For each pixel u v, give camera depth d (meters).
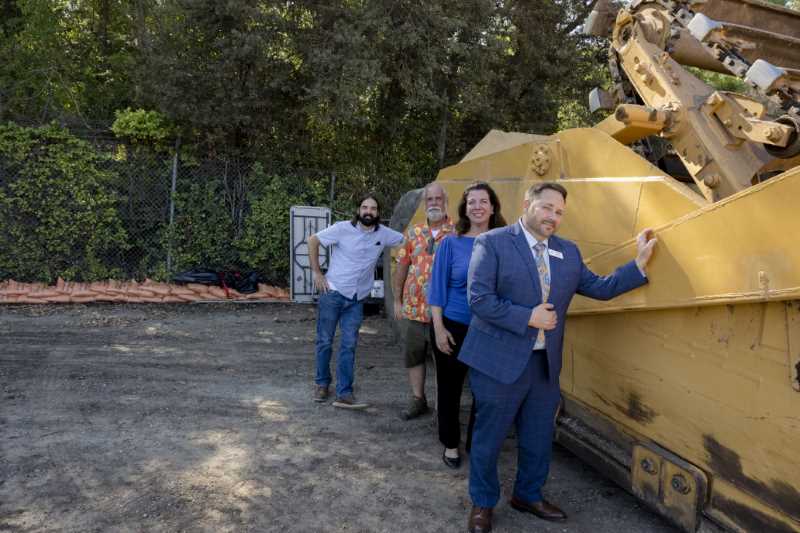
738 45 3.19
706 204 2.67
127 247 9.36
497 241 3.00
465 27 10.28
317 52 9.09
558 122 13.73
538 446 3.22
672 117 3.35
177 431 4.36
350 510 3.35
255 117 10.04
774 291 2.25
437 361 3.93
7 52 10.84
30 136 8.76
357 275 4.92
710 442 2.69
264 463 3.89
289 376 5.79
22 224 8.87
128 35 12.09
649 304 2.89
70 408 4.69
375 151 11.44
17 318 7.49
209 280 9.34
